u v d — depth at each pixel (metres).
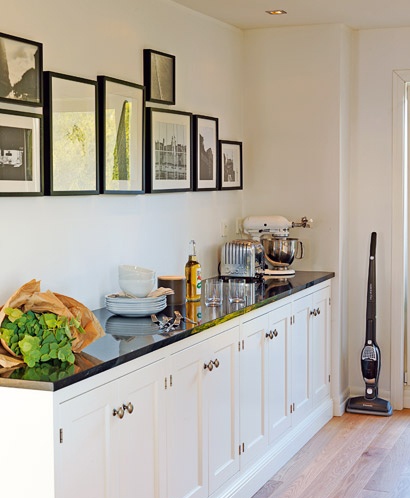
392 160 5.34
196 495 3.46
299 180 5.28
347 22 5.07
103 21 3.69
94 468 2.72
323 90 5.18
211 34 4.84
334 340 5.30
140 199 4.05
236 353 3.84
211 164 4.80
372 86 5.35
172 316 3.61
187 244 4.59
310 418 4.91
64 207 3.44
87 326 3.00
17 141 3.10
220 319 3.56
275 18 4.90
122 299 3.53
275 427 4.37
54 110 3.31
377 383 5.39
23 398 2.53
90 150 3.56
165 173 4.24
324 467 4.41
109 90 3.69
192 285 4.12
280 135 5.30
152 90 4.09
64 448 2.55
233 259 4.85
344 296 5.41
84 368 2.65
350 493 4.05
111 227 3.80
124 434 2.89
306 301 4.80
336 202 5.21
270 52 5.27
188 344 3.34
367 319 5.29
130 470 2.94
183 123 4.43
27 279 3.22
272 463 4.29
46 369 2.64
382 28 5.28
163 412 3.16
